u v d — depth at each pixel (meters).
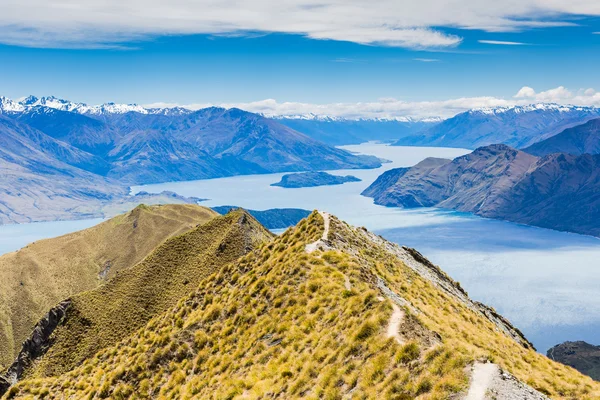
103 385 47.28
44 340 128.75
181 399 39.19
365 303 34.94
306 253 48.91
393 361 26.98
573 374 37.78
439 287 61.75
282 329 39.22
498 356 36.62
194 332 47.94
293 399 29.66
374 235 70.19
